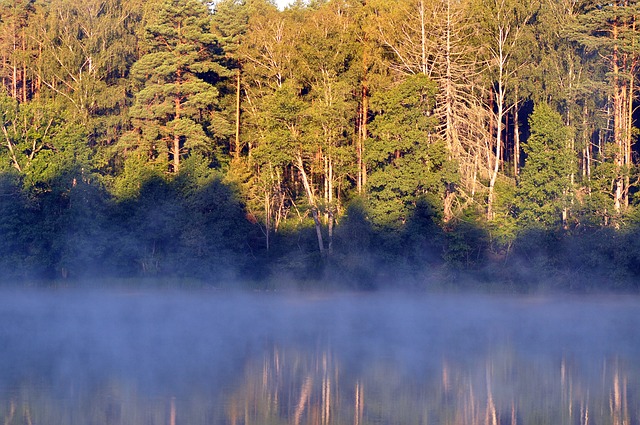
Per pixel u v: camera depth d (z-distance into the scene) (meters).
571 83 86.88
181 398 33.31
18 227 83.44
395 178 84.06
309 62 92.19
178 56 95.94
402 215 83.94
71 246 84.06
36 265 83.44
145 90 94.88
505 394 34.56
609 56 86.50
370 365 40.84
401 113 84.19
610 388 35.88
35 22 105.06
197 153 93.12
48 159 86.06
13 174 83.56
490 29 90.69
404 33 91.38
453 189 85.31
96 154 90.75
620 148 83.12
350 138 96.75
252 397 33.53
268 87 97.19
